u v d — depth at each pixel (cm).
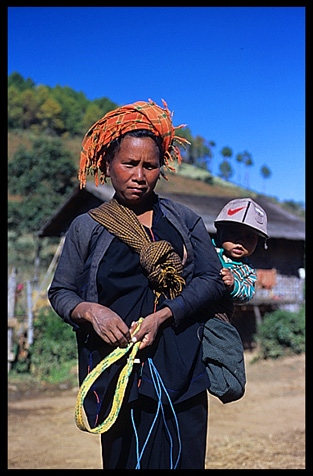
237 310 1736
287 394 1180
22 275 2633
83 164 218
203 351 219
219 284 217
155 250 204
